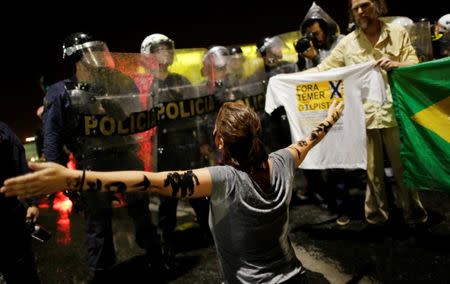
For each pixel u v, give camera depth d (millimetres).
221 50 4125
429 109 2975
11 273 2262
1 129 2246
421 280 2781
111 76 3076
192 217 4797
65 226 5062
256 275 1484
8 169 2209
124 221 4867
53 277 3619
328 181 4203
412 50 3303
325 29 4211
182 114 3797
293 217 4340
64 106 2977
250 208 1427
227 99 4195
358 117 3355
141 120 3250
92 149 3031
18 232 2246
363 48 3391
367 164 3521
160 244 3443
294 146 1771
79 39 3039
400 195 3562
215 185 1420
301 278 1587
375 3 3211
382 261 3107
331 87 3432
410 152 3115
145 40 3506
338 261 3217
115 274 3455
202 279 3238
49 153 2945
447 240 3275
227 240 1482
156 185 1340
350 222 3959
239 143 1468
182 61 3861
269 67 4562
